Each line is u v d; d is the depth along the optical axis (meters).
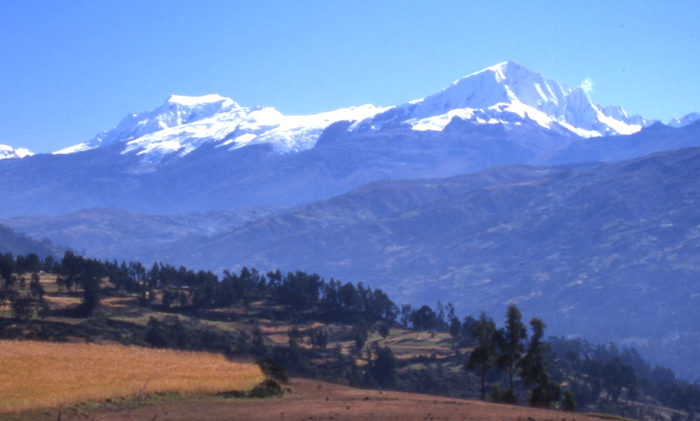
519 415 40.34
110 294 160.00
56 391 42.94
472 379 125.94
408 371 134.00
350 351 147.62
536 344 63.78
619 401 137.25
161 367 54.31
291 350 131.00
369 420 36.91
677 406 142.62
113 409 41.12
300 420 37.00
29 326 119.50
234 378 50.88
